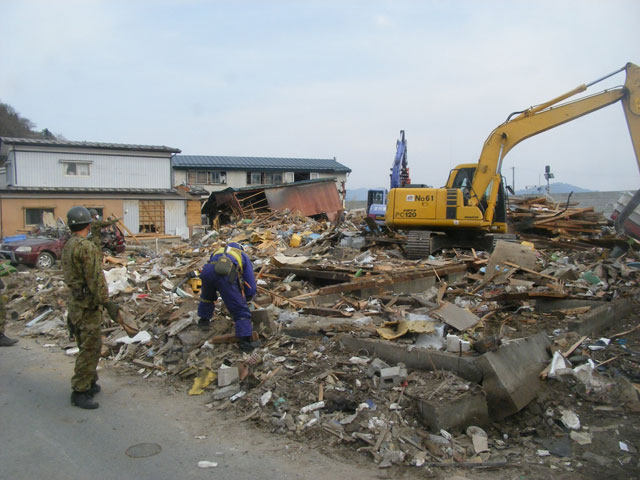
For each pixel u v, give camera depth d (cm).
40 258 1670
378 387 475
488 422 441
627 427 424
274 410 471
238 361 569
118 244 1738
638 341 603
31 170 2828
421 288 928
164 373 596
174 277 1092
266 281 992
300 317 679
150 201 3028
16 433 438
